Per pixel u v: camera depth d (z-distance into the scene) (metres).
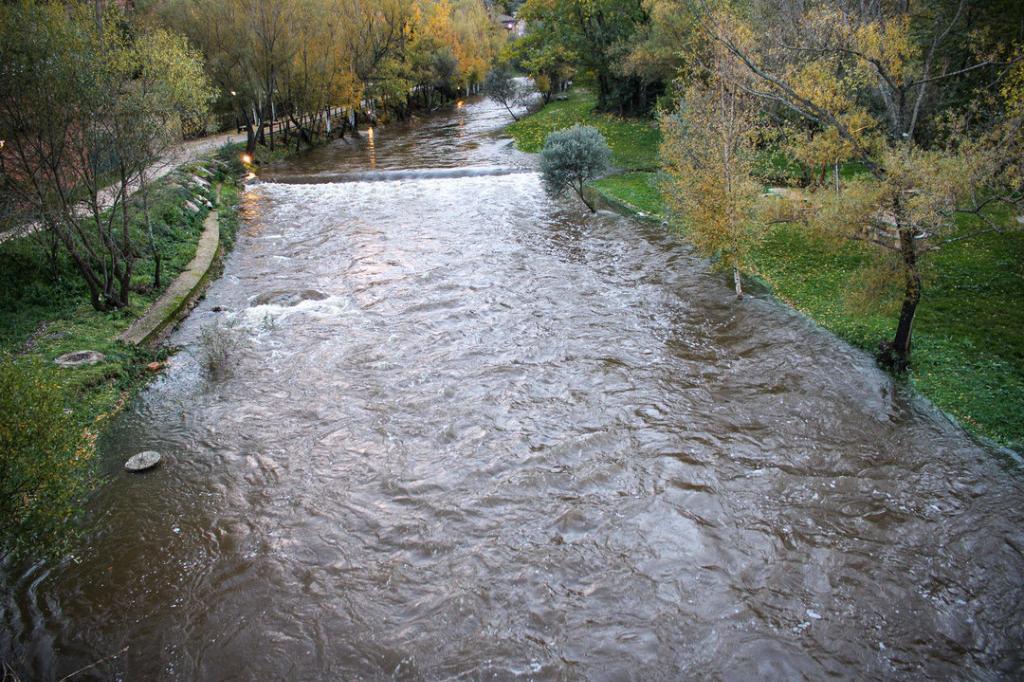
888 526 10.34
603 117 45.72
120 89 16.73
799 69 19.08
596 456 12.21
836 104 15.13
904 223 12.52
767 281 19.33
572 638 8.65
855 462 11.80
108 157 16.61
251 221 27.64
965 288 16.98
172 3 36.09
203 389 14.89
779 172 25.67
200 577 9.82
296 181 34.44
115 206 17.78
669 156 19.39
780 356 15.34
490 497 11.26
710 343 16.23
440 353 16.11
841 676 8.05
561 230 25.33
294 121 43.88
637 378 14.77
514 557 9.98
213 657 8.56
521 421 13.31
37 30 14.67
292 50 38.78
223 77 36.94
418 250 23.42
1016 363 13.77
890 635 8.59
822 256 20.41
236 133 43.91
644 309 18.23
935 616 8.84
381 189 32.50
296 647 8.66
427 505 11.14
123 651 8.66
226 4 35.91
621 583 9.46
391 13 52.28
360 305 19.03
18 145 15.18
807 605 9.05
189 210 25.14
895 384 13.81
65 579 9.80
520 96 57.03
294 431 13.29
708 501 11.00
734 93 17.36
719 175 17.31
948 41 19.09
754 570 9.63
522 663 8.32
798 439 12.50
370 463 12.27
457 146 43.94
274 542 10.45
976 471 11.36
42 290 17.62
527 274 20.91
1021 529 10.12
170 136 18.61
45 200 15.83
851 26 14.67
